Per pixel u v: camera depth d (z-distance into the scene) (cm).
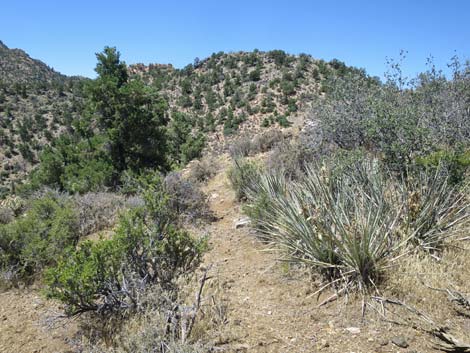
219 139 6175
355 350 325
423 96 795
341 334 347
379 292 395
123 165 1524
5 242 575
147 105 1580
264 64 10006
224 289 441
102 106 1525
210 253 559
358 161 592
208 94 8850
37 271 557
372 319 362
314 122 920
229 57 10862
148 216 466
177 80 10588
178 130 3011
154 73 11388
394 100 813
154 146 1545
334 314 377
